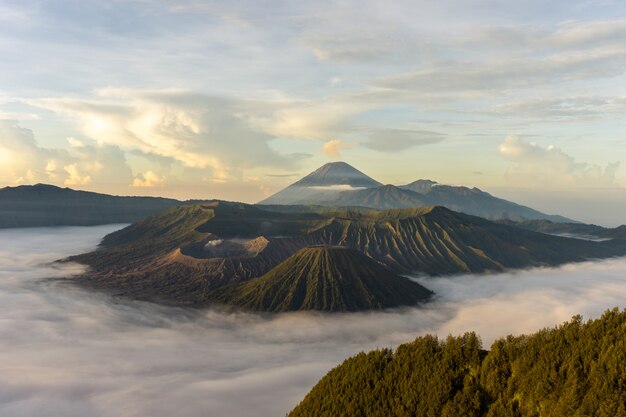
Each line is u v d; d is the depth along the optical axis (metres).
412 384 46.91
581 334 41.44
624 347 36.06
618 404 32.22
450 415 40.91
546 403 36.28
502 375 42.47
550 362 39.94
